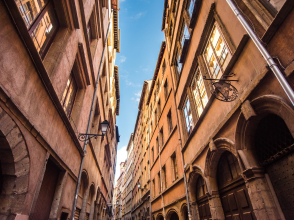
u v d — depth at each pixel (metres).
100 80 11.87
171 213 10.84
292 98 2.75
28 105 3.64
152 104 20.31
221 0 5.66
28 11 3.94
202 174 6.69
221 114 5.56
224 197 5.85
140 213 21.56
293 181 3.40
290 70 3.00
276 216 3.56
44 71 3.95
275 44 3.43
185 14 9.69
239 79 4.62
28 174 3.61
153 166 16.66
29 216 3.76
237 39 4.75
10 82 3.04
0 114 2.81
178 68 11.93
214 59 6.31
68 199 6.75
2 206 3.18
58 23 5.63
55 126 5.08
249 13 4.29
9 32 2.96
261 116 3.98
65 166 6.15
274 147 3.90
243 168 4.39
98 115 12.88
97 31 10.29
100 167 15.38
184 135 9.41
